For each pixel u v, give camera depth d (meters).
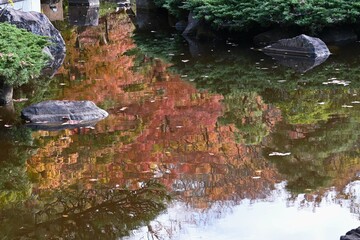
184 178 6.54
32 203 5.97
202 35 15.20
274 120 8.57
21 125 8.22
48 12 21.08
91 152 7.30
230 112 8.99
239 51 13.55
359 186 6.19
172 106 9.30
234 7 14.18
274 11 13.20
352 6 13.09
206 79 11.05
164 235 5.23
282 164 6.88
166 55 13.49
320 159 6.98
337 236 5.12
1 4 13.23
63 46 13.77
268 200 5.91
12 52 8.87
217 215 5.57
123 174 6.67
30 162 7.01
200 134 8.01
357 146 7.36
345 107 8.98
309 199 5.90
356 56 12.36
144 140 7.73
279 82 10.62
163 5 17.34
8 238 5.27
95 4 23.19
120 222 5.54
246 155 7.22
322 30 13.50
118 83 10.87
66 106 8.52
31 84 10.64
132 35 16.70
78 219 5.62
